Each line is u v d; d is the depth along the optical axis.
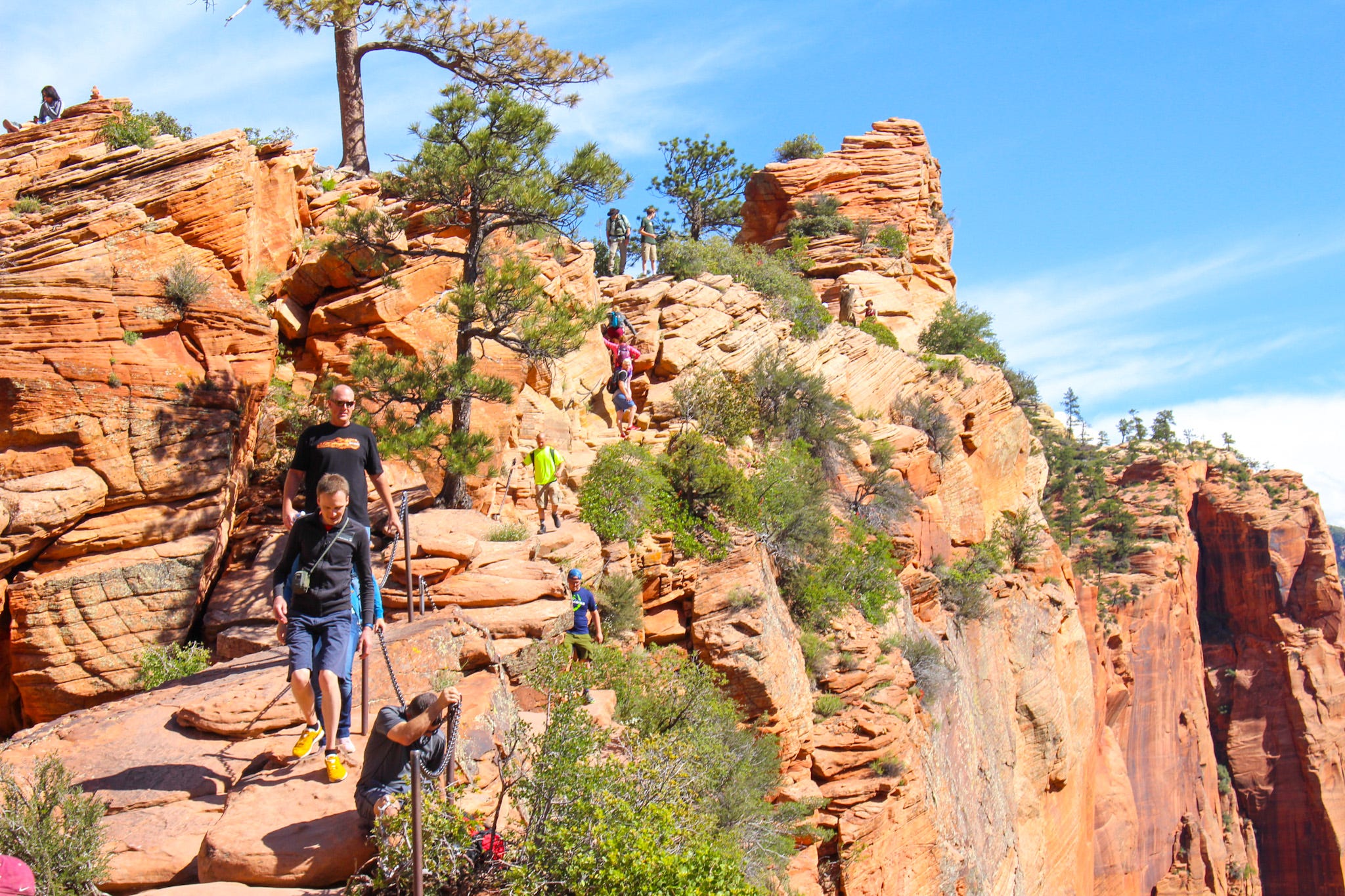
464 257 16.44
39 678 12.11
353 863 6.13
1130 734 58.28
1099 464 81.06
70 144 16.50
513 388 16.05
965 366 33.38
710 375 22.34
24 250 14.05
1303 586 78.06
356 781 6.79
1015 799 25.58
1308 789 72.94
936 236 44.25
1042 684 28.81
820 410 24.42
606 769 6.91
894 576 21.83
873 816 15.59
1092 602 44.28
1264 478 83.94
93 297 13.60
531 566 12.55
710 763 11.55
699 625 15.44
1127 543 67.06
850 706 17.31
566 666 11.12
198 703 7.99
